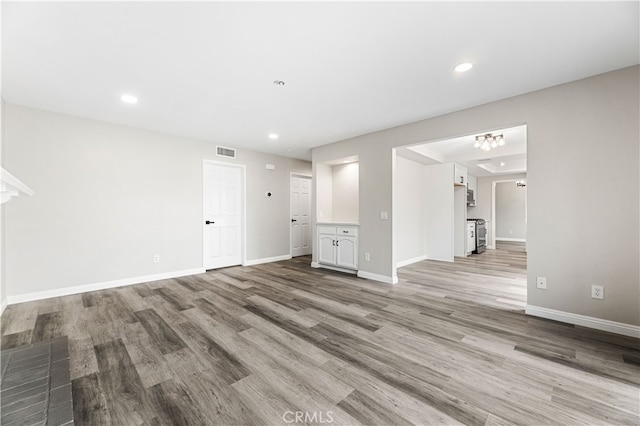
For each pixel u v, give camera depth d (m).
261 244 5.57
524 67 2.27
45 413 1.34
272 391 1.58
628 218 2.26
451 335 2.29
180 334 2.31
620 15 1.65
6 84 2.57
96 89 2.69
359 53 2.09
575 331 2.35
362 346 2.11
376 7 1.60
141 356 1.95
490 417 1.37
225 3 1.57
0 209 2.82
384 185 4.04
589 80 2.42
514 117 2.82
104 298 3.26
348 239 4.56
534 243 2.69
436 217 6.02
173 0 1.54
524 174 7.30
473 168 6.66
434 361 1.89
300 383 1.66
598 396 1.52
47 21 1.70
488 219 7.84
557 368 1.80
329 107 3.15
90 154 3.54
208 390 1.59
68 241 3.38
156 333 2.32
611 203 2.33
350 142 4.50
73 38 1.89
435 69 2.32
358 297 3.32
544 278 2.65
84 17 1.67
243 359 1.92
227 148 5.00
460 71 2.35
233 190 5.21
